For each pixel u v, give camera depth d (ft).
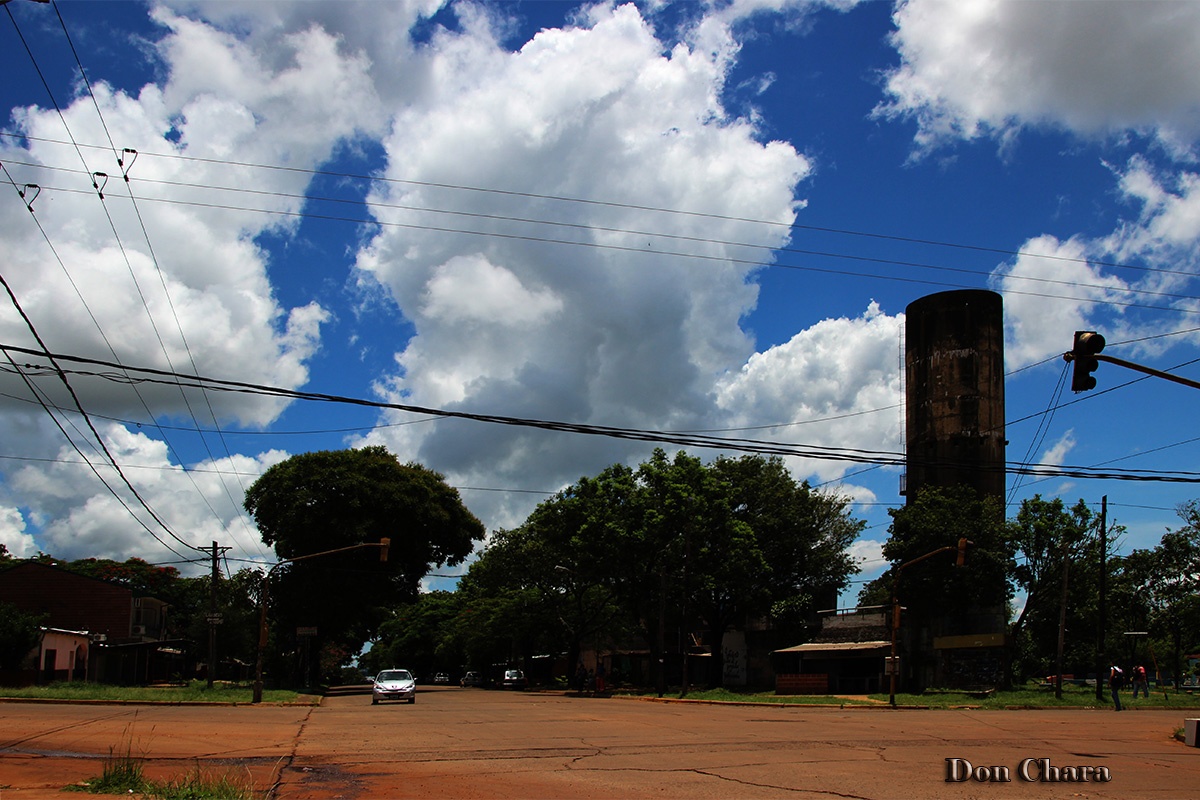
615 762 52.37
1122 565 191.93
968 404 166.71
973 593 147.84
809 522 195.72
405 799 38.99
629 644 255.09
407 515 187.62
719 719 91.25
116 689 127.65
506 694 179.01
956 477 165.27
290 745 61.00
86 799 36.73
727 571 177.58
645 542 176.86
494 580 224.33
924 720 89.97
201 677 231.30
